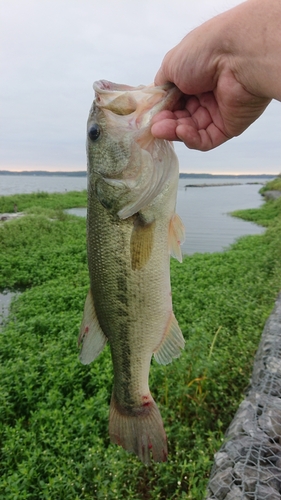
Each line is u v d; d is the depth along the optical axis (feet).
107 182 0.97
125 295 1.04
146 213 0.98
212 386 2.18
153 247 1.00
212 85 0.86
